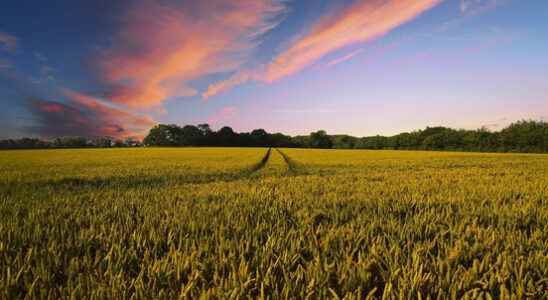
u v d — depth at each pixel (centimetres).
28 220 353
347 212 416
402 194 598
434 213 412
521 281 188
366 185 772
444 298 172
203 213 403
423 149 9456
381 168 1644
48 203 486
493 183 826
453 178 985
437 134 9219
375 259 228
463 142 8675
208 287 187
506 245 262
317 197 554
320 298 172
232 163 1983
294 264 229
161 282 192
